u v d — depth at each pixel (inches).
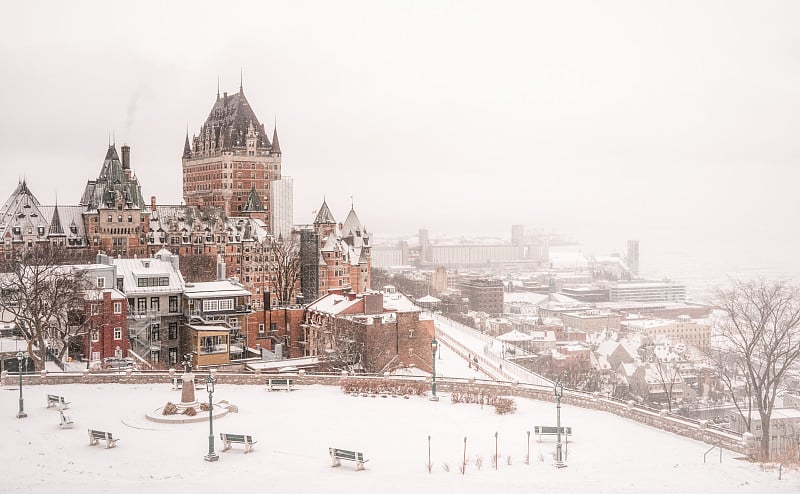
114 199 7834.6
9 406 2600.9
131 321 4662.9
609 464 1967.3
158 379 2997.0
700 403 6796.3
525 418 2532.0
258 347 5575.8
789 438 4626.0
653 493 1640.0
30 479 1788.9
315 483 1768.0
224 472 1888.5
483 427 2402.8
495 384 2960.1
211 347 4645.7
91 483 1763.0
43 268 4510.3
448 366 5438.0
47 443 2150.6
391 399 2800.2
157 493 1675.7
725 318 5526.6
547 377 7057.1
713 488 1683.1
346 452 1934.1
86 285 4301.2
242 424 2397.9
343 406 2669.8
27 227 7475.4
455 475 1850.4
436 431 2342.5
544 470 1902.1
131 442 2170.3
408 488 1715.1
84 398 2733.8
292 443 2181.3
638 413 2491.4
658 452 2118.6
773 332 3799.2
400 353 4904.0
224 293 4958.2
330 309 5310.0
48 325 3841.0
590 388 6958.7
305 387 2994.6
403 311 5007.4
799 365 5433.1
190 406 2465.6
